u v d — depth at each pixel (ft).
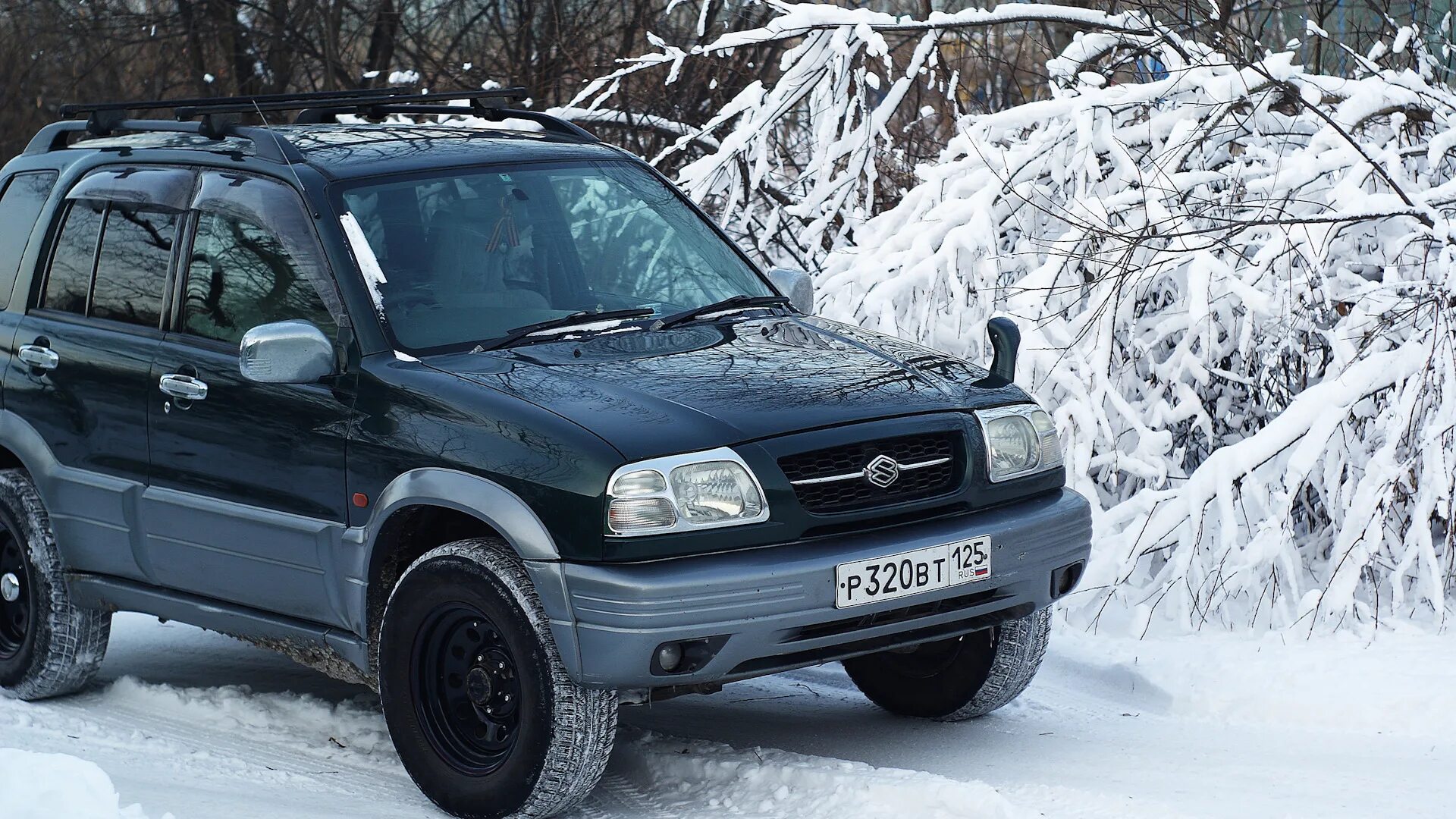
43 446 17.40
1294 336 21.94
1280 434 19.72
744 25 36.17
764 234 29.84
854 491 13.42
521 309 15.53
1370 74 25.66
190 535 15.88
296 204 15.65
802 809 13.35
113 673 19.93
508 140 17.71
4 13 50.85
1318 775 14.28
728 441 12.98
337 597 14.58
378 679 14.55
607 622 12.46
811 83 27.86
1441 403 19.62
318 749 16.16
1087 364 21.93
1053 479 15.01
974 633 15.96
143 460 16.30
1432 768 14.42
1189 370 22.49
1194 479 19.81
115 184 17.74
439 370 14.15
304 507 14.74
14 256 18.57
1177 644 18.58
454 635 13.80
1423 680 16.35
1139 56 25.57
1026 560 14.15
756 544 12.91
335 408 14.44
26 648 18.19
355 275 14.92
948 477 14.06
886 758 15.39
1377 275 22.93
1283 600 19.15
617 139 33.81
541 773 13.08
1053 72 25.66
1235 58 23.13
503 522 12.93
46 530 17.83
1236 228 21.81
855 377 14.42
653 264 16.92
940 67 28.86
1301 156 22.25
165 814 12.45
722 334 15.57
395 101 19.02
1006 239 25.52
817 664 13.38
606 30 38.70
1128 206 22.89
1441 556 20.65
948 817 12.78
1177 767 14.67
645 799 14.19
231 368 15.44
